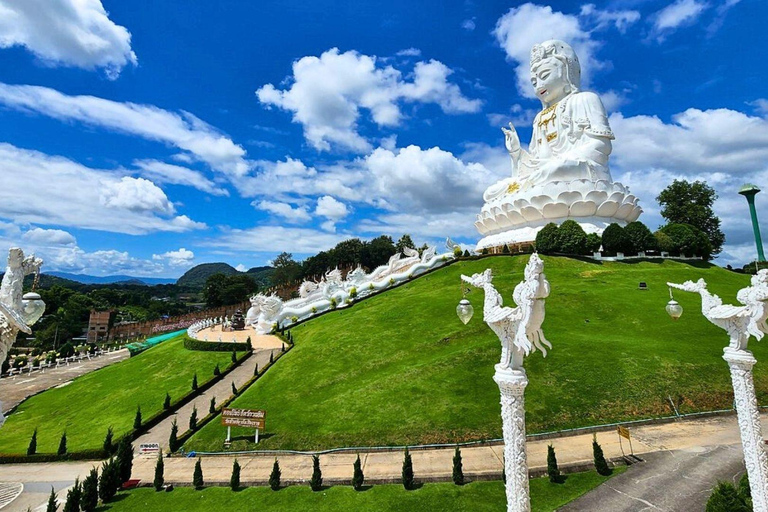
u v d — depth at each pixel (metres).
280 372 31.33
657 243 55.75
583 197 58.12
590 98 64.56
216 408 27.41
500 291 41.47
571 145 64.94
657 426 22.00
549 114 68.00
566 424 22.02
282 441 22.50
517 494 9.72
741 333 12.37
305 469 19.94
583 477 17.98
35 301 11.98
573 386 24.27
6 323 11.05
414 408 23.39
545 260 53.06
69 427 30.30
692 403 23.25
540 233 56.44
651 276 45.78
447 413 22.66
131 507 18.30
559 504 16.30
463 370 26.41
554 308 35.66
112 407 31.97
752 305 11.98
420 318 37.34
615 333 31.08
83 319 116.19
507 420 9.99
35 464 24.05
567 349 27.75
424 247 104.50
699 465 18.14
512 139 71.56
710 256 60.53
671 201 76.94
